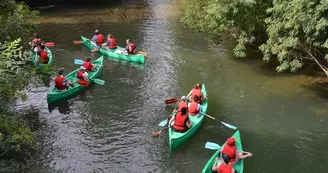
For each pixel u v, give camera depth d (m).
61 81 15.76
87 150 12.37
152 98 16.12
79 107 15.25
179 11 32.81
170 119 13.82
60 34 24.97
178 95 16.42
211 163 11.26
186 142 13.02
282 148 12.81
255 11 19.16
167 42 24.05
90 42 22.47
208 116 13.91
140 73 18.88
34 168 11.27
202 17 22.03
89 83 17.45
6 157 11.62
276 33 16.67
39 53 18.53
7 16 15.03
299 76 18.61
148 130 13.66
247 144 13.02
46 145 12.52
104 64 20.14
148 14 31.58
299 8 14.81
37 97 16.02
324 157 12.34
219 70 19.44
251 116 14.84
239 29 20.44
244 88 17.33
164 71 19.20
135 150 12.47
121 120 14.31
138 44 23.56
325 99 16.25
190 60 20.84
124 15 31.02
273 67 19.84
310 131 13.83
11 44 10.00
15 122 10.09
